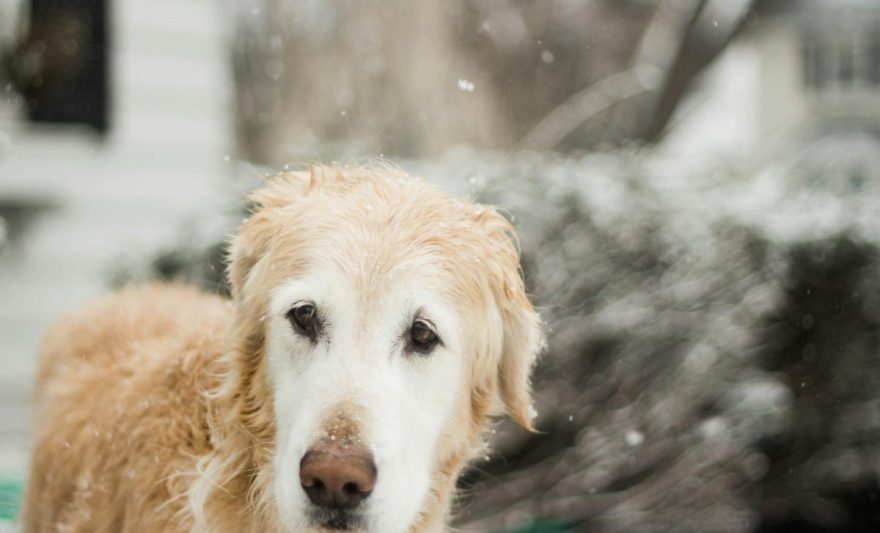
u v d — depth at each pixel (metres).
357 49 13.62
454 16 15.08
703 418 5.96
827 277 6.19
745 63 28.75
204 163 8.70
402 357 2.52
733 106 28.06
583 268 5.42
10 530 3.64
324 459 2.25
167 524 2.53
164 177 8.48
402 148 12.80
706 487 6.06
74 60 7.64
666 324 5.64
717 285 5.83
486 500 5.54
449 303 2.57
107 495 2.72
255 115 16.05
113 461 2.74
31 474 3.23
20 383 7.93
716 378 5.93
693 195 6.09
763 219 5.98
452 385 2.62
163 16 8.43
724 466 6.11
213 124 8.75
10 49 7.32
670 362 5.72
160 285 3.97
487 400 2.84
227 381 2.62
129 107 8.30
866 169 9.05
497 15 16.11
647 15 17.45
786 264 6.04
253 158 16.16
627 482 5.86
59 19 7.52
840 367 6.39
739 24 11.14
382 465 2.31
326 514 2.29
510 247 2.87
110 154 8.20
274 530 2.54
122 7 8.22
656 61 11.45
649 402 5.70
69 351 3.34
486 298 2.73
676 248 5.68
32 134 7.73
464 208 2.79
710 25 11.02
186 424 2.63
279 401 2.48
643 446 5.76
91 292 8.14
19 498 4.15
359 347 2.44
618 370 5.58
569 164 6.28
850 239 6.17
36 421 3.48
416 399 2.53
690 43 11.15
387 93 13.25
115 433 2.77
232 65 15.38
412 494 2.45
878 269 6.30
